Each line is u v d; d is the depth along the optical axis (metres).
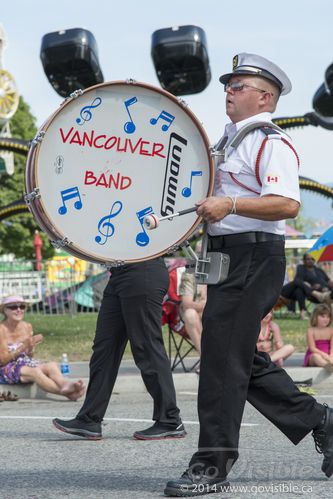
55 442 7.32
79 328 18.97
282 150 5.04
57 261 25.52
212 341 5.10
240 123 5.23
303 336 16.30
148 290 7.26
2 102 40.84
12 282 25.33
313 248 18.02
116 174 5.12
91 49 15.78
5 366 10.24
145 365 7.35
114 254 5.11
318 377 11.77
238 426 5.12
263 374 5.22
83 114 5.07
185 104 5.16
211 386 5.09
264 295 5.12
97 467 6.21
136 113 5.16
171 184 5.19
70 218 5.04
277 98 5.29
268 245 5.14
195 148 5.20
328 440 5.29
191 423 8.27
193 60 16.16
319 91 16.41
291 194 4.99
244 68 5.21
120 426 8.14
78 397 10.16
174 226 5.17
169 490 5.09
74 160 5.05
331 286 22.08
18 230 52.84
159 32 16.22
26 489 5.51
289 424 5.23
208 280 5.15
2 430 8.07
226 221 5.14
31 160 5.00
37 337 10.36
